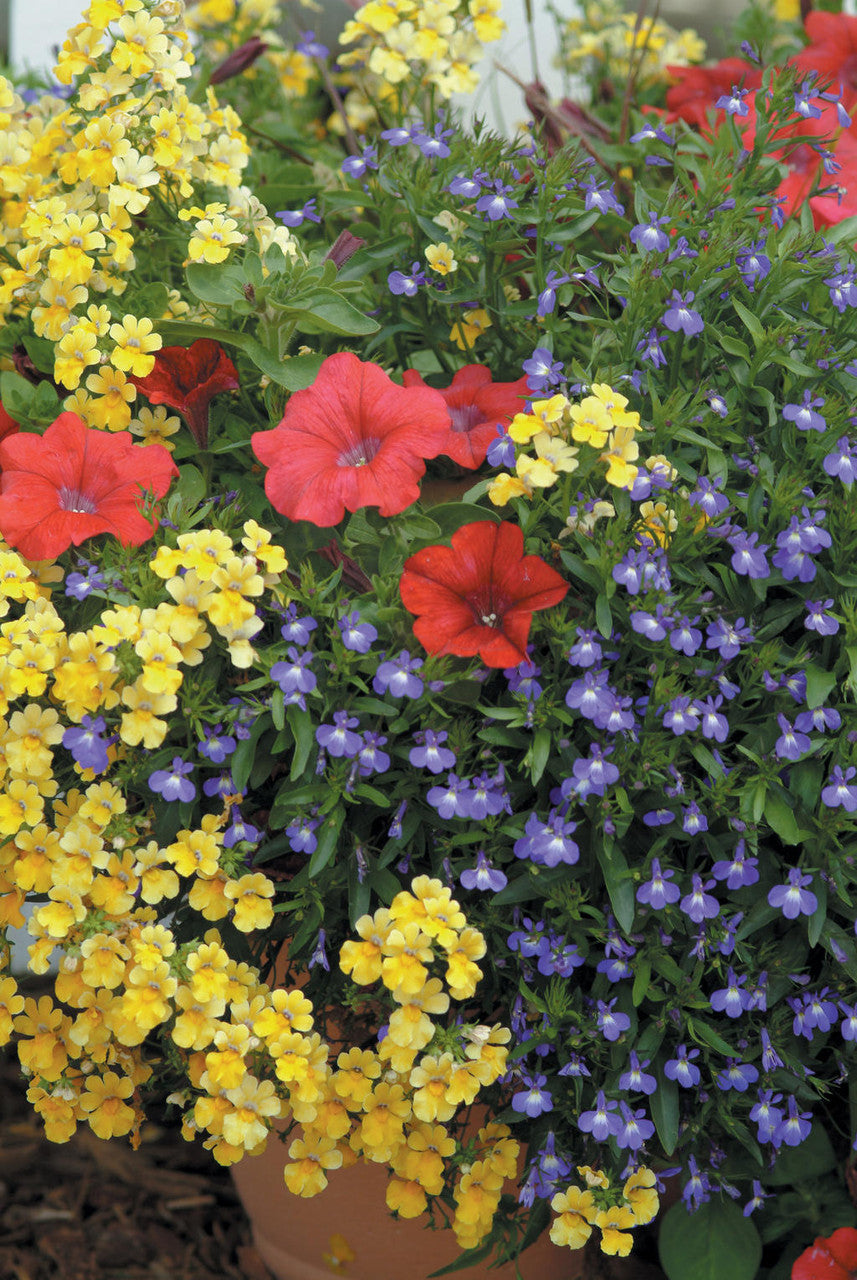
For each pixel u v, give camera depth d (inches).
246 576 55.7
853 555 62.1
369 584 61.6
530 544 58.8
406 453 59.2
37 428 72.4
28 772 56.7
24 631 56.3
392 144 71.8
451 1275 73.4
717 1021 63.3
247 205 72.9
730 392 64.2
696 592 58.6
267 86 108.3
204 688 57.1
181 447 65.9
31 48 121.2
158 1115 94.7
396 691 55.2
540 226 66.6
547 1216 65.3
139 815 58.1
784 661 59.7
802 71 97.8
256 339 63.9
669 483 58.3
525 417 57.1
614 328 63.7
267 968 65.1
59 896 56.7
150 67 67.1
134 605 55.9
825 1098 69.7
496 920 60.5
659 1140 66.4
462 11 81.4
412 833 59.5
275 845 60.2
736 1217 69.8
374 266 71.7
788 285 64.6
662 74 114.0
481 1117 67.2
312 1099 57.1
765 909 60.3
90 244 64.6
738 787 61.2
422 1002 56.1
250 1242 89.1
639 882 59.0
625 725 56.2
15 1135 98.3
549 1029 58.8
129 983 57.1
